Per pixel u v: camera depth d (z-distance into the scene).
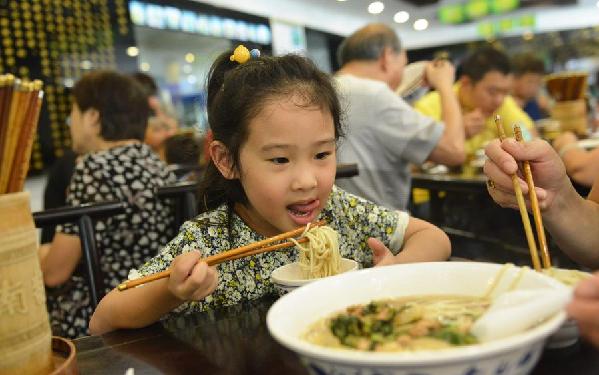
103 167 2.04
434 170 3.32
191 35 6.04
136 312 0.97
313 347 0.49
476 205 2.66
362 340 0.59
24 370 0.64
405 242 1.40
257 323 0.90
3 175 0.65
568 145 2.49
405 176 2.56
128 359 0.80
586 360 0.65
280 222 1.15
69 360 0.70
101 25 4.70
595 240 1.09
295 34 7.79
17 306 0.64
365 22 9.23
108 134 2.27
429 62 2.88
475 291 0.71
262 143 1.09
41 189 4.38
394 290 0.74
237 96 1.14
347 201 1.44
